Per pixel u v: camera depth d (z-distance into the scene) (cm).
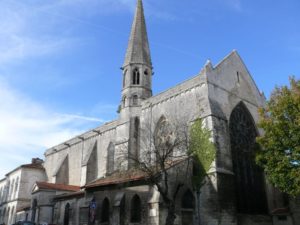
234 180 4156
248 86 5203
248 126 4909
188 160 3866
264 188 4709
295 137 3384
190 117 4431
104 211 4250
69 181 6919
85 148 6719
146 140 4844
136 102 5491
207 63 4575
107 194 4281
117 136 5397
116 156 5200
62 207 5316
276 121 3606
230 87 4809
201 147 4125
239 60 5244
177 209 3688
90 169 6156
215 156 3956
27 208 6562
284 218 4406
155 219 3488
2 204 8531
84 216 4469
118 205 3953
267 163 3609
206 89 4384
